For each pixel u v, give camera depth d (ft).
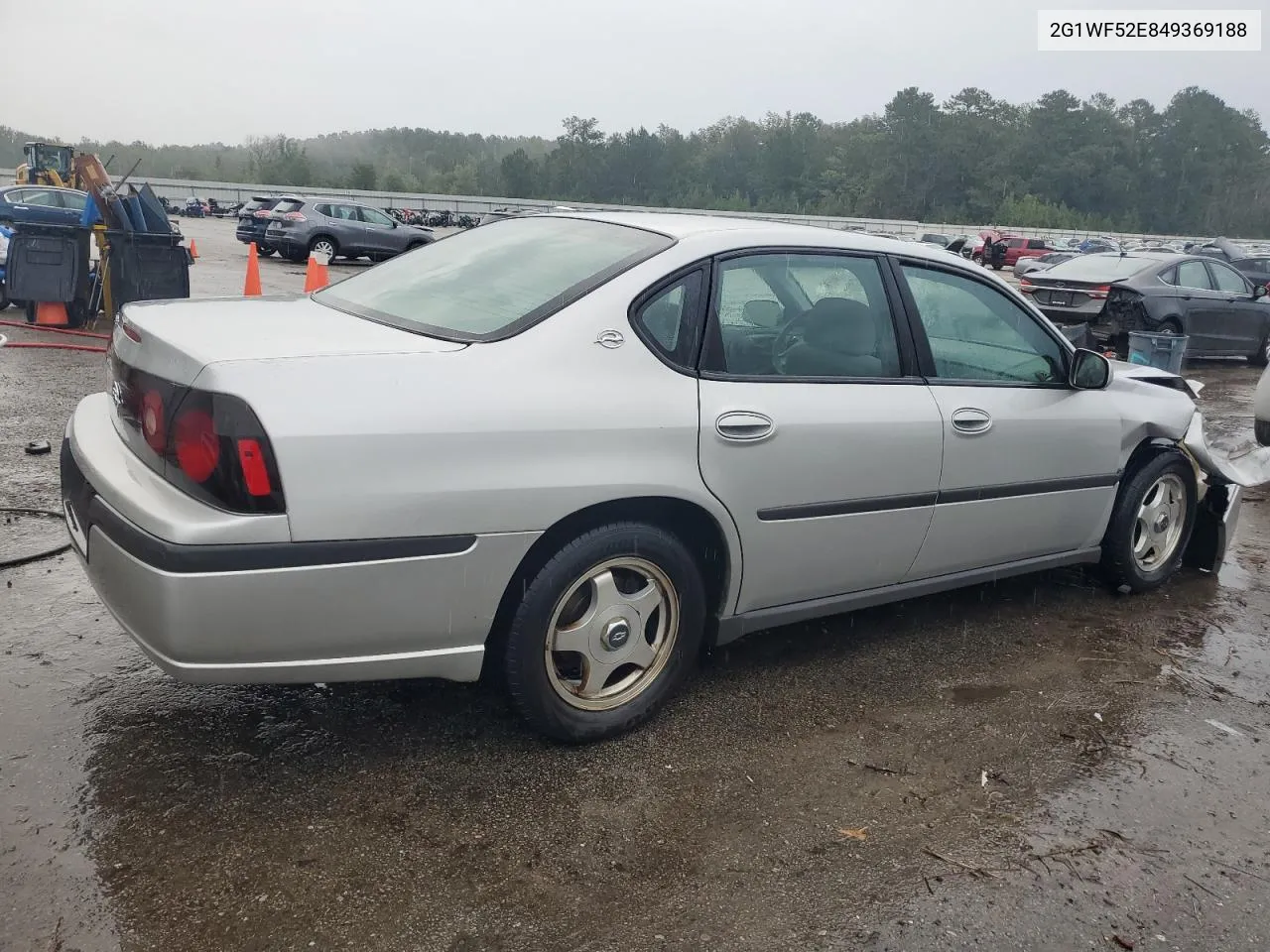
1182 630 14.49
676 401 9.88
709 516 10.28
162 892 7.68
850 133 418.72
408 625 8.73
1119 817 9.59
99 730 9.84
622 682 10.42
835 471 11.06
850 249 11.79
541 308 9.70
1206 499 16.96
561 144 395.96
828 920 7.89
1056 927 8.00
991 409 12.63
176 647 8.02
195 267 62.54
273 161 358.23
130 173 34.06
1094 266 44.60
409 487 8.39
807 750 10.45
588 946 7.45
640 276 10.07
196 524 7.89
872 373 11.69
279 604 8.13
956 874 8.57
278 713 10.43
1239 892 8.60
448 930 7.51
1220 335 43.93
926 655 13.01
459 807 9.05
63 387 25.14
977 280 13.00
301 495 8.02
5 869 7.76
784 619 11.44
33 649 11.34
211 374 8.00
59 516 15.55
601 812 9.11
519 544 9.03
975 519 12.75
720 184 410.52
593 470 9.27
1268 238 404.16
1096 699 12.04
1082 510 14.19
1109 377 13.53
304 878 7.97
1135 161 393.50
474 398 8.79
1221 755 10.90
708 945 7.55
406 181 350.02
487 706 10.86
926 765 10.30
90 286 35.78
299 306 10.84
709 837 8.86
